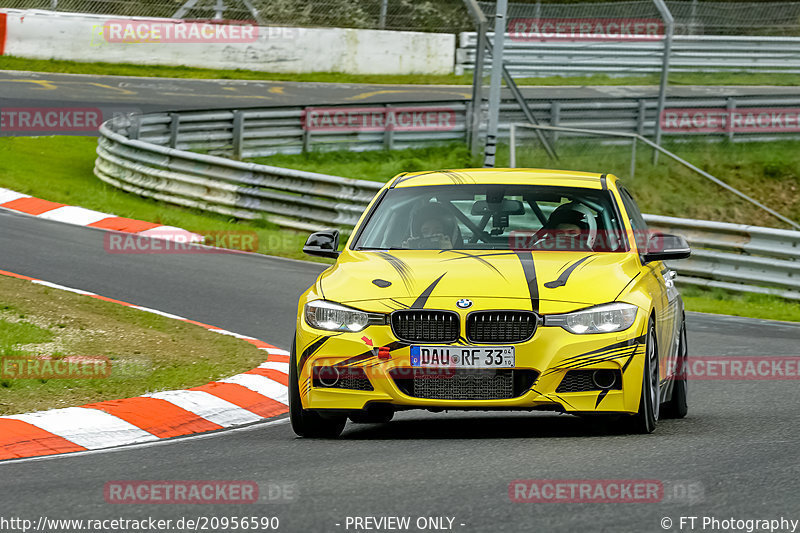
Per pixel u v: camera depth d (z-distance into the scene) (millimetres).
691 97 94688
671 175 89188
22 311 39562
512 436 25391
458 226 28250
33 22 104375
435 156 87750
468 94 108125
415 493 19266
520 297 24234
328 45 114250
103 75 101750
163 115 77062
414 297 24406
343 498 19031
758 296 55406
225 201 69375
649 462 21625
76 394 30031
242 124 80562
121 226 63719
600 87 106375
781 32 116750
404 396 24000
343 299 24844
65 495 19859
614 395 24062
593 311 24188
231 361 35156
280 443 25281
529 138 90812
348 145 86125
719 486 19578
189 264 55312
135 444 25891
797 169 93750
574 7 109438
